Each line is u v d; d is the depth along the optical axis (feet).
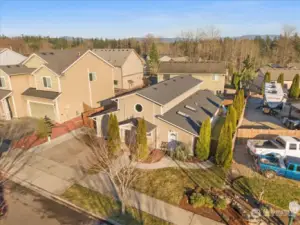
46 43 384.88
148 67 230.89
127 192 48.96
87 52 95.76
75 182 52.90
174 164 59.57
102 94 106.83
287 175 53.52
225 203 43.83
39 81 91.25
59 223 41.32
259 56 287.89
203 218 41.65
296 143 58.54
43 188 50.90
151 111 65.77
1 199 47.62
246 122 93.76
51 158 63.67
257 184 51.37
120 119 70.90
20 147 69.67
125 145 69.31
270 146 61.93
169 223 40.50
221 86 136.26
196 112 74.79
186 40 331.98
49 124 84.07
